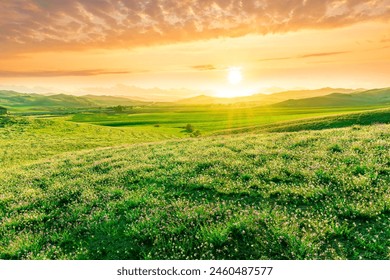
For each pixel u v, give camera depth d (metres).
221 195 10.53
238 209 9.02
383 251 6.39
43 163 22.84
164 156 18.80
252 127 67.56
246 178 11.86
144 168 15.48
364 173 10.47
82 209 10.38
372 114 48.94
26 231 9.29
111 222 9.04
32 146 47.91
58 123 78.88
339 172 10.87
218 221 8.34
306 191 9.59
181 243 7.50
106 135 71.19
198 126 120.81
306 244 6.74
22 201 12.01
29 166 21.95
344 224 7.39
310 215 8.24
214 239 7.38
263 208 8.88
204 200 10.16
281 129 52.91
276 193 10.05
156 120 147.75
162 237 7.91
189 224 8.45
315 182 10.38
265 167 12.80
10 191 13.98
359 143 14.89
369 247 6.55
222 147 19.80
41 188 14.07
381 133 17.22
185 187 11.75
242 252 6.95
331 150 14.37
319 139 17.67
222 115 181.00
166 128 112.25
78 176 15.75
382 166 10.86
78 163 20.22
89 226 8.98
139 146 28.27
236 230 7.76
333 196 9.10
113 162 18.86
